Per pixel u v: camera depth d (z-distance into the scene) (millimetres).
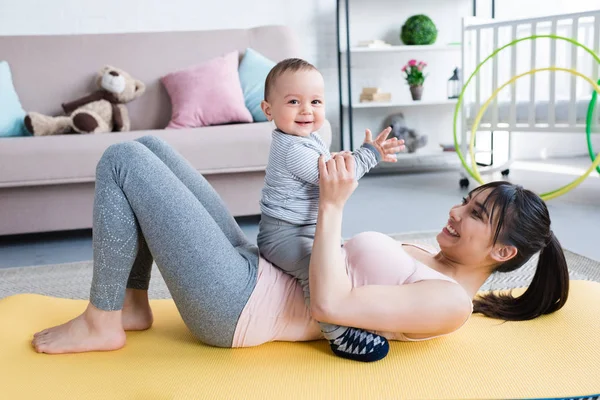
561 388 998
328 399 971
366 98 4289
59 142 2564
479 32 3727
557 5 4637
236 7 4195
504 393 983
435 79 4594
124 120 3068
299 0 4281
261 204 1203
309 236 1155
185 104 3072
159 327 1333
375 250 1167
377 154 1143
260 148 2695
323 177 1075
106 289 1151
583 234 2498
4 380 1051
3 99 2965
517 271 1977
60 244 2713
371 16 4430
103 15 4004
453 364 1092
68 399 987
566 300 1324
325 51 4383
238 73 3250
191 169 1344
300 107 1127
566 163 4621
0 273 2193
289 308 1171
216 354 1157
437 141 4660
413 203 3270
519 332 1235
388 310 1068
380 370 1072
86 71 3223
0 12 3857
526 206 1153
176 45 3338
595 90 2662
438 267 1251
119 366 1106
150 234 1111
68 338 1165
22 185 2533
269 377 1049
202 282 1112
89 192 2650
